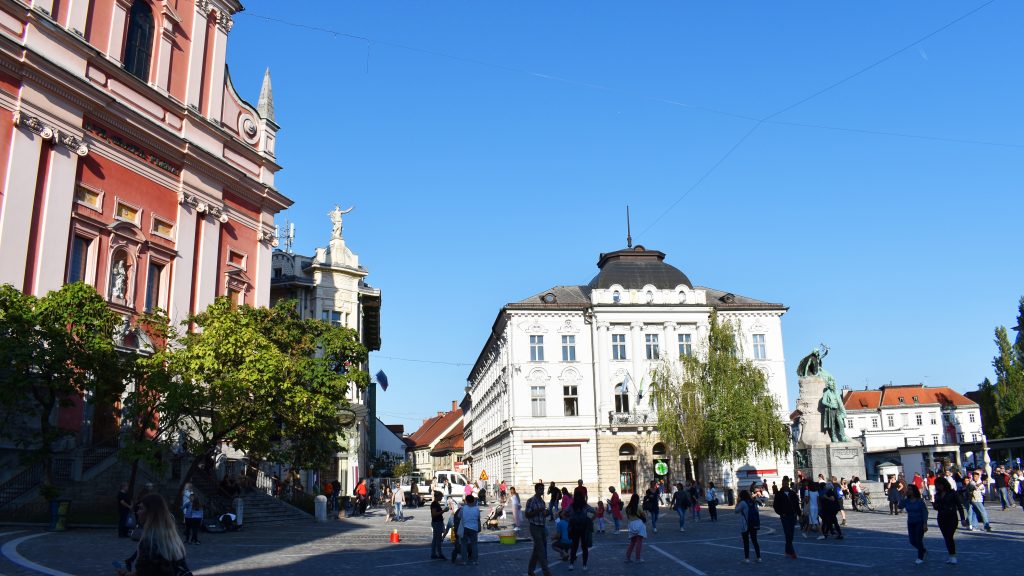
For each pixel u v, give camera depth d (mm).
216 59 34312
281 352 26125
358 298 49750
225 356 23750
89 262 27078
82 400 26219
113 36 28766
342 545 21000
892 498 28672
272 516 29094
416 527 29141
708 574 14750
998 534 20281
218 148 33656
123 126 28594
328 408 26906
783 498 17109
